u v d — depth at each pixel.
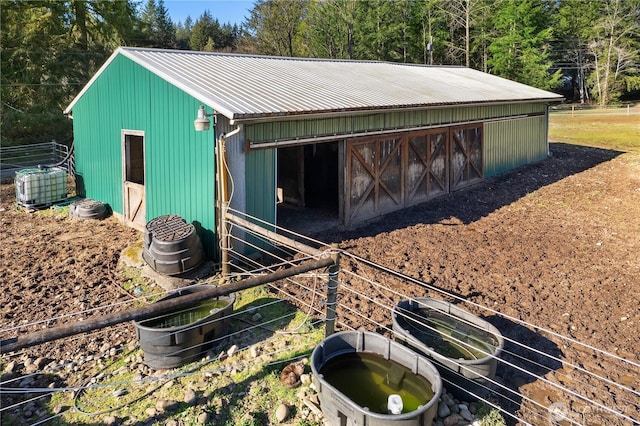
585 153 18.67
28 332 5.20
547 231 9.24
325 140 8.45
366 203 9.60
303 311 5.69
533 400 4.29
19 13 21.72
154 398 4.18
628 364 4.83
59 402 4.12
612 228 9.49
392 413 3.65
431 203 11.19
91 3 23.64
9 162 17.45
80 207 9.64
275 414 3.97
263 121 7.17
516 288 6.55
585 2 44.62
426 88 12.30
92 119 10.00
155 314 3.30
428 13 39.50
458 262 7.47
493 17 39.28
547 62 40.34
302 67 11.69
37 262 7.28
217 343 5.01
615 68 44.94
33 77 21.70
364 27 40.00
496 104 12.77
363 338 4.42
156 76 7.82
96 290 6.33
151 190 8.39
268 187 7.77
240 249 7.32
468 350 4.71
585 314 5.85
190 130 7.26
